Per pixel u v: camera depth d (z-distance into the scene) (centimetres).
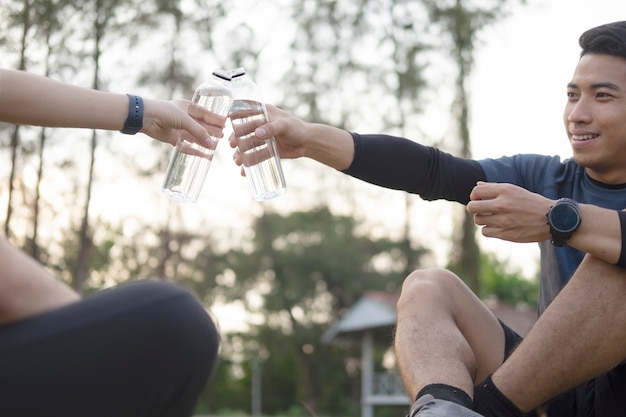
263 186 213
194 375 114
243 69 209
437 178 222
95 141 1811
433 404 163
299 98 2509
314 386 3700
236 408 4006
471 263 2089
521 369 175
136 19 1889
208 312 118
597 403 191
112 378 107
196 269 3041
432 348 181
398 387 2838
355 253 3206
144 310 109
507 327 207
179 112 184
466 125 2177
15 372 103
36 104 153
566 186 215
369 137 222
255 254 3306
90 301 109
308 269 3391
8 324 106
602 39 196
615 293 171
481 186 184
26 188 1620
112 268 2214
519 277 4781
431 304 190
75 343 106
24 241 1623
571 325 172
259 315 3625
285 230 3231
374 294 2959
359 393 3719
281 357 3806
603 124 196
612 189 205
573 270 202
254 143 211
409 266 2673
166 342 110
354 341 3095
